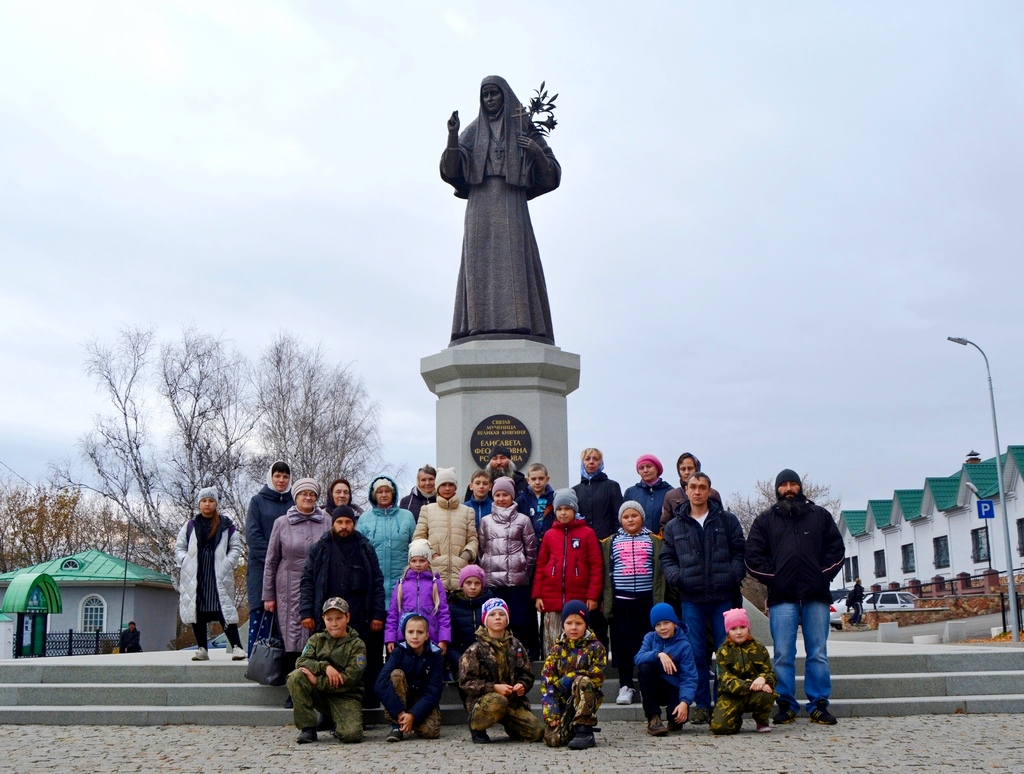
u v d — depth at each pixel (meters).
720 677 6.61
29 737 6.75
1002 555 34.28
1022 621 23.30
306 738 6.45
